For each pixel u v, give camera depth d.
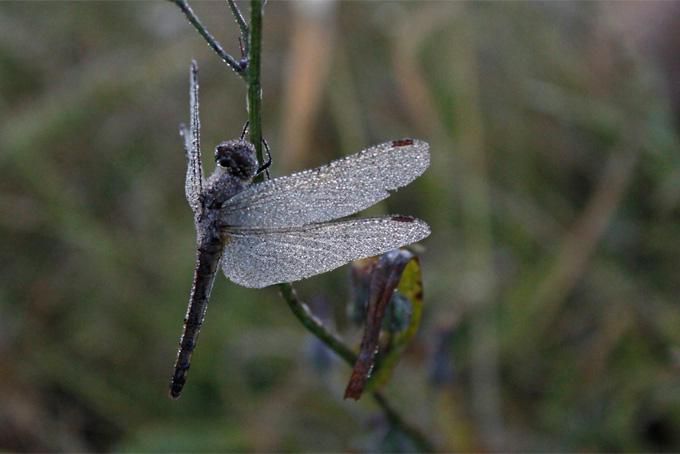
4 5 0.43
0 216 0.38
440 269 0.36
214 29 0.43
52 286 0.37
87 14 0.43
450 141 0.38
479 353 0.35
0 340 0.36
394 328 0.27
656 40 0.42
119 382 0.36
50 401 0.36
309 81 0.38
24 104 0.41
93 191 0.40
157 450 0.34
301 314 0.27
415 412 0.33
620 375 0.35
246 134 0.27
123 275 0.37
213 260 0.27
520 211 0.38
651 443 0.34
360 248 0.26
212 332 0.36
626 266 0.37
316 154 0.40
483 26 0.43
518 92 0.42
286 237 0.26
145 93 0.41
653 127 0.39
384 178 0.26
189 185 0.27
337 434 0.34
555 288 0.36
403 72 0.39
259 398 0.35
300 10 0.39
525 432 0.34
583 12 0.44
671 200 0.37
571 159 0.41
